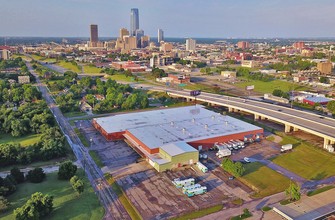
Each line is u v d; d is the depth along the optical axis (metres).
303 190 89.69
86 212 77.50
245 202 83.69
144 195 87.19
